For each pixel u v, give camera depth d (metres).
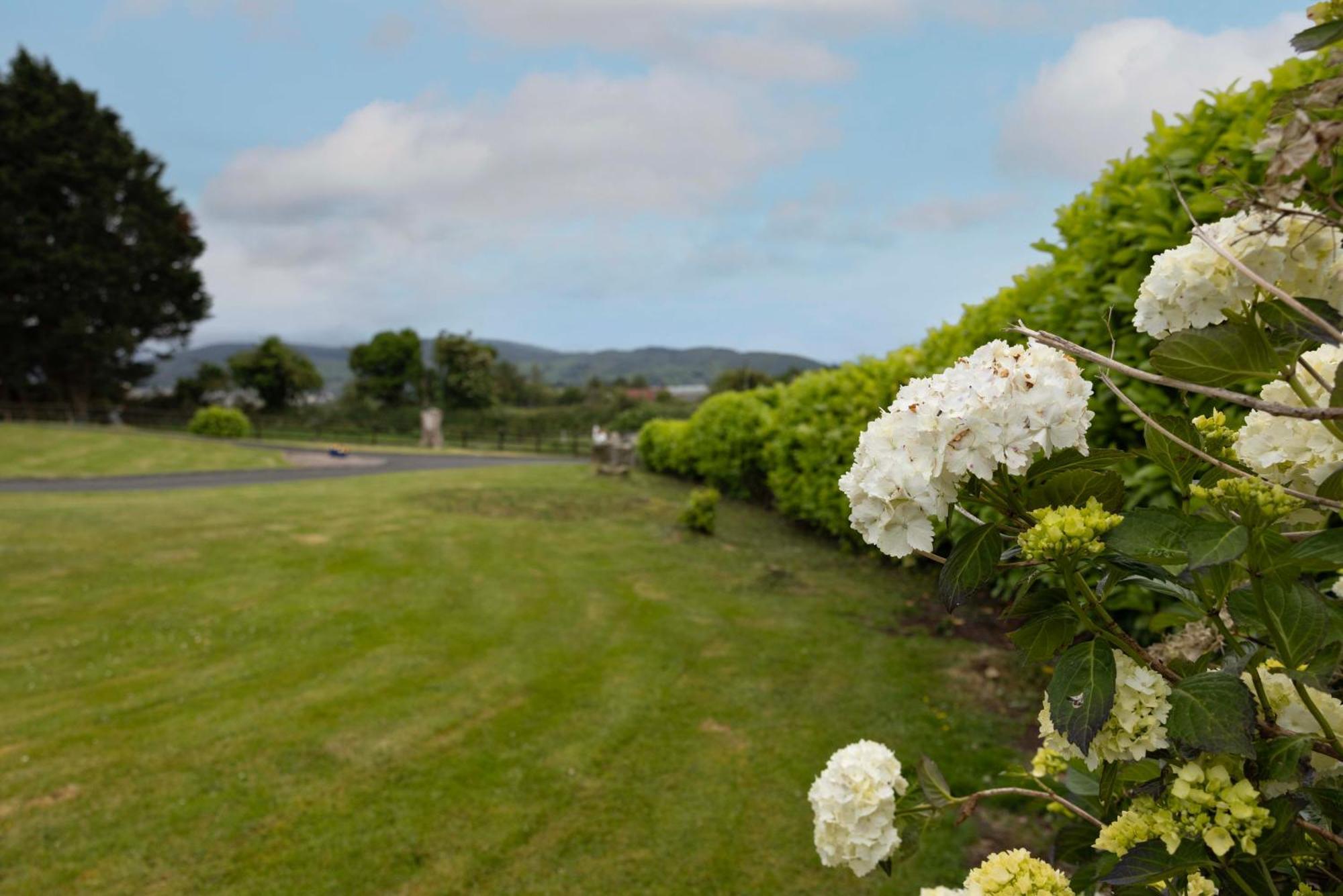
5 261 31.45
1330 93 0.84
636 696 5.12
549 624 6.71
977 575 0.92
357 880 3.27
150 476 17.58
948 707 4.73
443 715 4.84
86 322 32.94
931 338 7.65
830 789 1.64
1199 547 0.80
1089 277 3.74
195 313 38.19
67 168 33.19
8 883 3.25
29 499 12.71
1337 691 1.13
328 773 4.12
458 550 9.48
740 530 11.24
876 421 1.02
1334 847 0.93
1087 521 0.85
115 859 3.40
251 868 3.34
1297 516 1.03
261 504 12.59
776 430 11.70
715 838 3.52
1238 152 3.07
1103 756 0.93
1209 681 0.85
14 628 6.43
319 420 40.56
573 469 19.38
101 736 4.54
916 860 3.24
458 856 3.42
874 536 0.98
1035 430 0.89
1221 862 0.88
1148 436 1.01
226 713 4.87
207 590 7.54
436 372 54.22
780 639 6.21
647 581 8.20
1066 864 1.32
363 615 6.87
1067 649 0.92
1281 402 1.03
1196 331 0.89
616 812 3.75
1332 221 0.88
